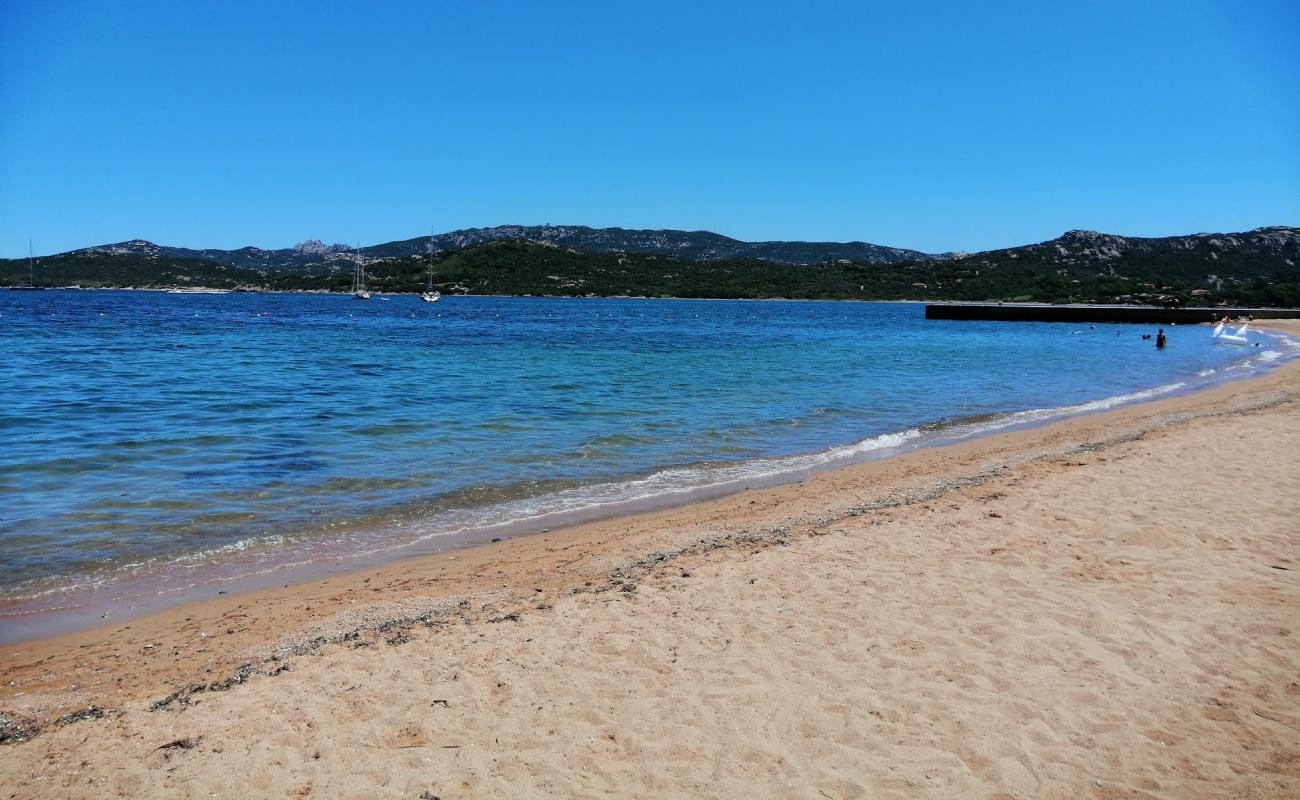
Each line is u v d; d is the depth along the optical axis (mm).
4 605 6566
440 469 11836
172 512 9289
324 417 16062
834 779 3936
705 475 12016
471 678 4996
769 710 4578
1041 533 8016
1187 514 8594
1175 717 4539
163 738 4293
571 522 9461
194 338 40719
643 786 3871
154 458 11914
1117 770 4039
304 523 9094
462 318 74438
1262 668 5094
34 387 19844
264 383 21828
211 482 10625
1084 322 78688
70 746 4219
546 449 13453
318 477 11109
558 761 4070
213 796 3768
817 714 4531
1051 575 6789
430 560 7969
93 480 10531
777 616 5957
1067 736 4332
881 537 8000
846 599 6285
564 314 89750
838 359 34406
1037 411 19281
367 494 10398
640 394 20875
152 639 5922
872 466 12602
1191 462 11219
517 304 128375
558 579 7203
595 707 4617
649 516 9695
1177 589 6406
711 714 4531
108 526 8695
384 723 4441
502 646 5492
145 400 17938
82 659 5547
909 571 6934
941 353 39156
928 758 4113
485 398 19484
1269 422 14719
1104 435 14586
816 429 16188
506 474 11703
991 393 22953
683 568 7180
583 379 24375
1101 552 7387
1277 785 3906
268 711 4586
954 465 12297
